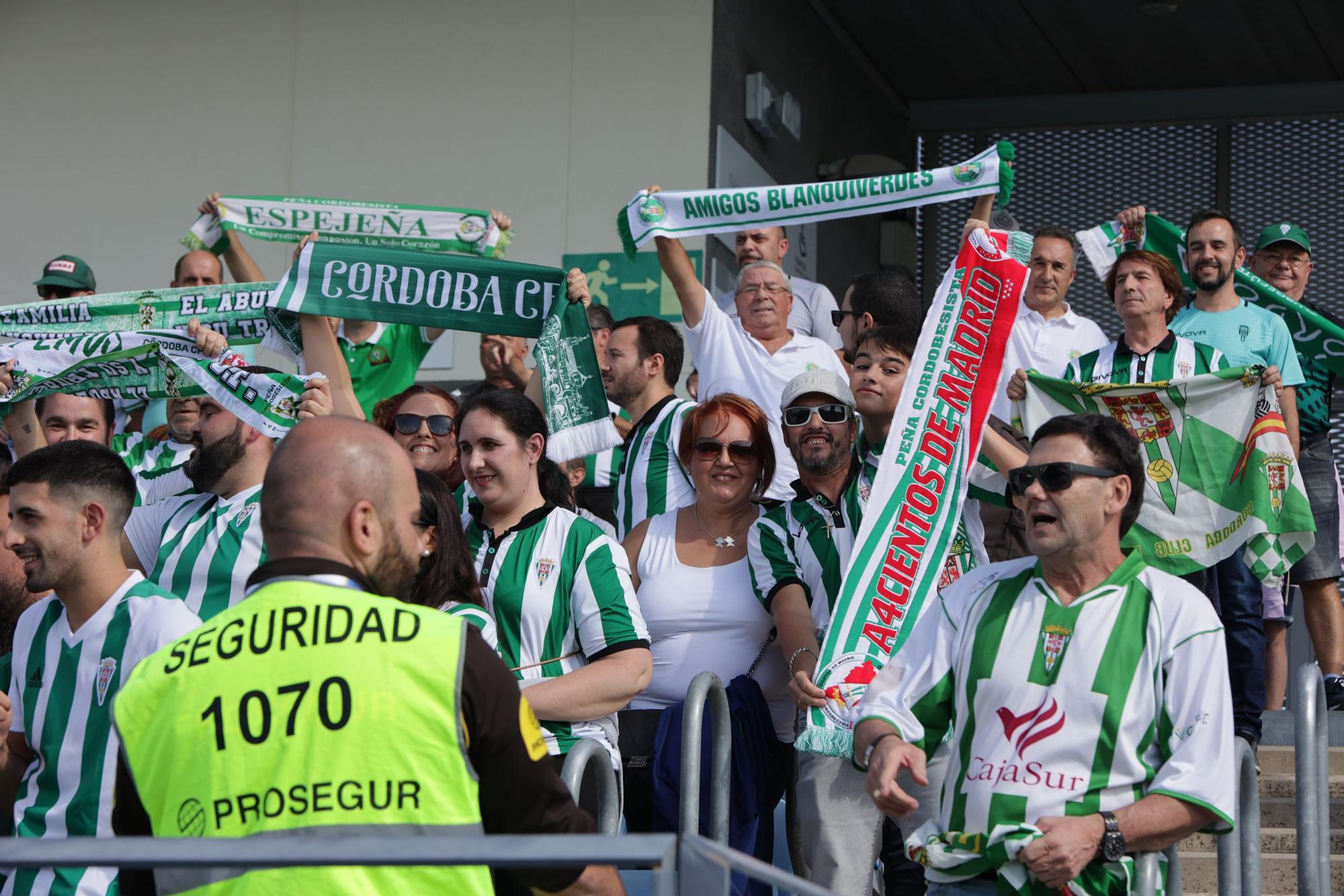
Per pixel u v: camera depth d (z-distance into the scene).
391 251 5.41
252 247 10.18
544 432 4.70
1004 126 12.87
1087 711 3.30
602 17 9.99
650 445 6.16
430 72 10.24
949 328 4.81
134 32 10.79
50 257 10.73
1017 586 3.51
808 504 4.97
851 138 12.03
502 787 2.46
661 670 4.90
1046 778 3.29
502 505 4.60
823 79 11.52
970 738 3.41
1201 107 12.31
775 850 5.02
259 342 5.47
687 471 5.43
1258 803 4.39
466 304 5.38
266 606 2.47
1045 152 12.70
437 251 6.70
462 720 2.42
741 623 4.89
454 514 4.18
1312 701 4.93
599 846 2.04
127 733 2.46
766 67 10.53
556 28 10.06
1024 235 4.88
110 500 3.85
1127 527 3.54
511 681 2.50
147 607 3.80
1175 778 3.20
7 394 5.34
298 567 2.50
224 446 4.52
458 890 2.41
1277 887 5.72
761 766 4.61
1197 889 5.73
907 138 13.12
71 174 10.77
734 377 6.54
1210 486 5.19
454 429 5.46
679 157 9.75
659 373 6.40
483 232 6.66
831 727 4.32
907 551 4.57
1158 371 5.64
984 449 4.98
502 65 10.12
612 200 9.83
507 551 4.52
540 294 5.37
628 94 9.89
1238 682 5.48
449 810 2.36
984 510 5.46
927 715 3.54
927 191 5.64
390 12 10.36
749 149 10.27
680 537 5.07
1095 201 12.48
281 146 10.45
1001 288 4.84
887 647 4.45
